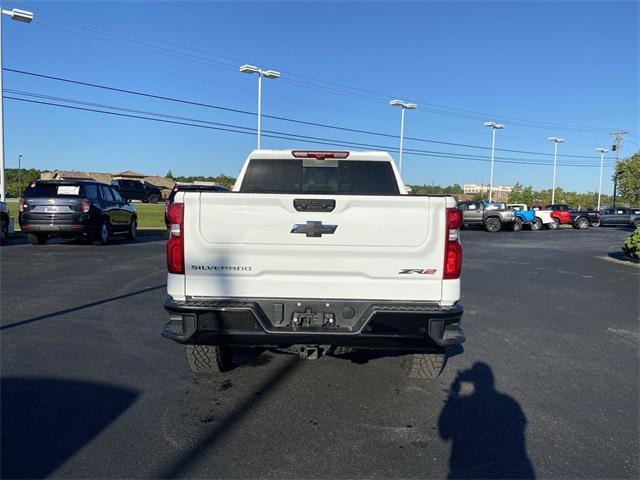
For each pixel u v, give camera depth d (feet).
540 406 15.10
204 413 14.21
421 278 13.91
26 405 14.48
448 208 13.75
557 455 12.25
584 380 17.35
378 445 12.58
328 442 12.68
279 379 16.92
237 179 19.08
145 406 14.60
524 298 31.96
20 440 12.47
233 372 17.52
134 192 185.78
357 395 15.70
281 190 19.06
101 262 42.16
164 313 25.05
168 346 19.99
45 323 22.98
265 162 19.04
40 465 11.36
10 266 39.37
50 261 42.34
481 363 18.94
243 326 13.82
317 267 13.88
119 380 16.49
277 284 13.98
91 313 24.90
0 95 69.41
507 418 14.24
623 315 27.55
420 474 11.30
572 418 14.32
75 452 11.94
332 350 16.57
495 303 30.17
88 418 13.74
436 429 13.50
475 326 24.49
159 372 17.29
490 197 160.56
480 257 56.13
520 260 53.88
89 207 50.96
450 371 18.02
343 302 13.94
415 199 13.67
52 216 49.78
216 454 12.00
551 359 19.58
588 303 30.76
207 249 13.96
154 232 75.97
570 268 47.50
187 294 14.10
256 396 15.47
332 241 13.76
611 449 12.59
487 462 11.86
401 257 13.84
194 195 13.85
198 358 16.61
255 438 12.82
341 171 19.13
